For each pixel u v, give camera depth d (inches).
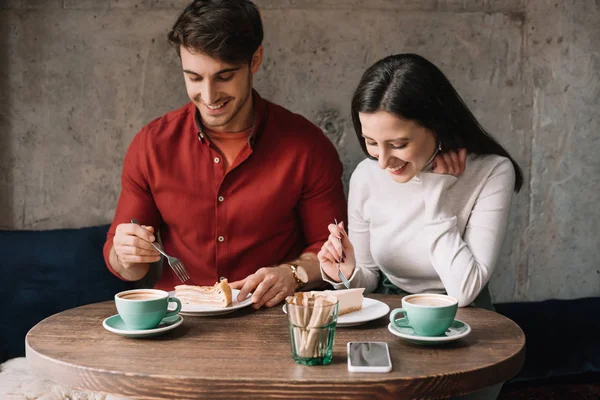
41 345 62.3
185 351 60.7
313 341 56.6
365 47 118.2
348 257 79.1
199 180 94.9
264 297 76.5
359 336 65.5
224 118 87.3
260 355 59.6
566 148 123.3
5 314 102.3
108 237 95.1
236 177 95.0
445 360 58.1
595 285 126.0
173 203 95.4
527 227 124.3
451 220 79.8
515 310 116.2
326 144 98.3
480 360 58.1
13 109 115.3
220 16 81.9
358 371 55.2
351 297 70.6
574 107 122.7
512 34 120.1
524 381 106.4
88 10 114.3
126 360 58.2
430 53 119.2
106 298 106.5
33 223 117.8
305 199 98.2
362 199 90.4
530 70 121.1
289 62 117.6
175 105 117.5
